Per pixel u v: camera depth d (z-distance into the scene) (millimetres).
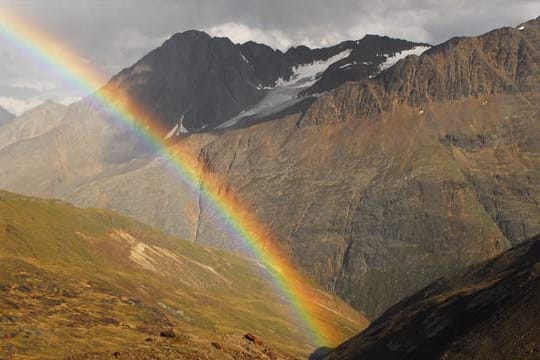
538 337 119125
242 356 135875
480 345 129250
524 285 140875
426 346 154625
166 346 127562
